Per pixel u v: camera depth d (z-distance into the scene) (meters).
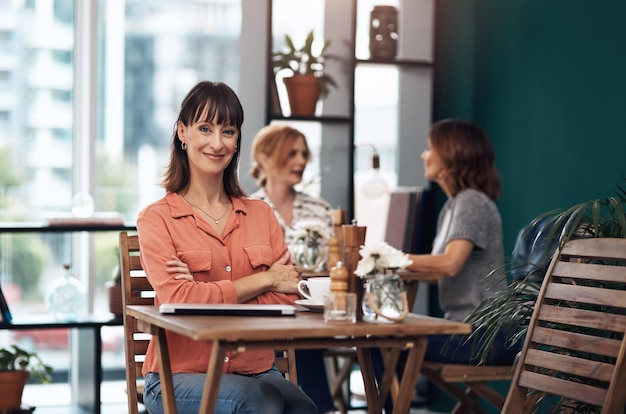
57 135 5.60
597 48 4.75
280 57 5.48
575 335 2.88
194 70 5.79
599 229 3.23
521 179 5.29
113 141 5.67
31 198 5.54
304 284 3.08
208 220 3.25
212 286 2.98
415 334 2.62
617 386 2.66
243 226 3.29
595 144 4.74
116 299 4.98
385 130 5.84
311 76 5.37
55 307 4.92
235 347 2.45
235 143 3.23
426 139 5.75
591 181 4.77
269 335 2.37
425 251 5.75
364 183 5.13
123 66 5.68
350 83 5.48
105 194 5.66
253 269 3.25
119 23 5.66
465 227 4.49
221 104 3.18
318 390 4.88
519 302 3.33
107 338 5.62
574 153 4.89
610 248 2.87
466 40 5.71
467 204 4.54
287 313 2.72
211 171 3.19
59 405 5.52
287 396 2.93
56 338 5.55
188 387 2.91
